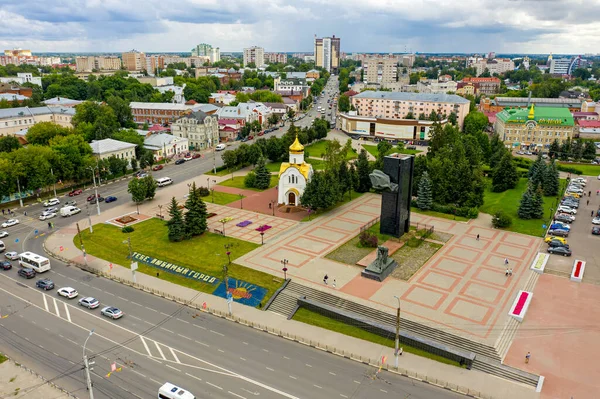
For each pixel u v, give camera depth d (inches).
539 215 5191.9
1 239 4714.6
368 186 6348.4
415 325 3110.2
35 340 3036.4
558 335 3031.5
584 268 3944.4
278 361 2847.0
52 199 5841.5
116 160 7062.0
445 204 5625.0
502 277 3804.1
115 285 3816.4
